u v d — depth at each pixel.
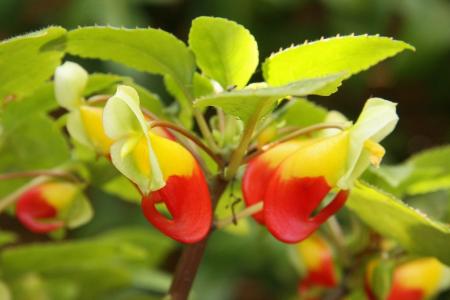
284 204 0.31
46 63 0.33
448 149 0.39
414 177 0.38
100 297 0.46
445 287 0.39
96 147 0.33
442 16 0.68
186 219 0.30
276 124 0.35
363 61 0.32
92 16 0.63
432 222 0.32
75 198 0.38
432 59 0.69
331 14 0.67
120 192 0.39
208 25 0.32
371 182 0.38
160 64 0.34
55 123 0.39
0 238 0.43
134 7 0.65
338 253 0.40
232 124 0.33
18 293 0.43
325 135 0.35
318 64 0.32
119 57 0.34
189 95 0.34
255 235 0.62
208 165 0.35
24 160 0.40
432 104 0.74
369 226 0.37
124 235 0.48
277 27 0.68
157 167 0.30
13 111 0.38
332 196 0.37
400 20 0.71
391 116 0.30
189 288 0.33
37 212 0.37
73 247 0.41
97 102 0.34
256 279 0.68
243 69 0.33
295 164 0.31
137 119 0.30
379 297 0.37
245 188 0.32
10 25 0.68
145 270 0.49
